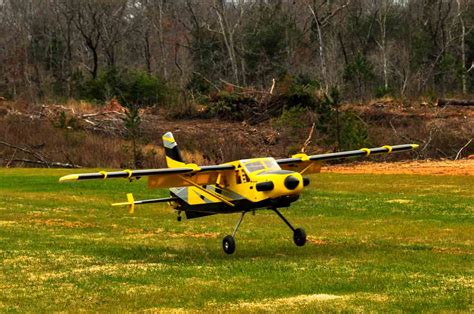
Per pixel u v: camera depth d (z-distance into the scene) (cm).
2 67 8731
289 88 6538
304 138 5881
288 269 1769
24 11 9869
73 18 8969
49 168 5138
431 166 4650
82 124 6200
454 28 8569
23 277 1711
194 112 6694
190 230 2533
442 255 1973
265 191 1903
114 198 3378
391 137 5697
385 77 7838
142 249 2127
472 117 6103
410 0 9300
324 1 7988
